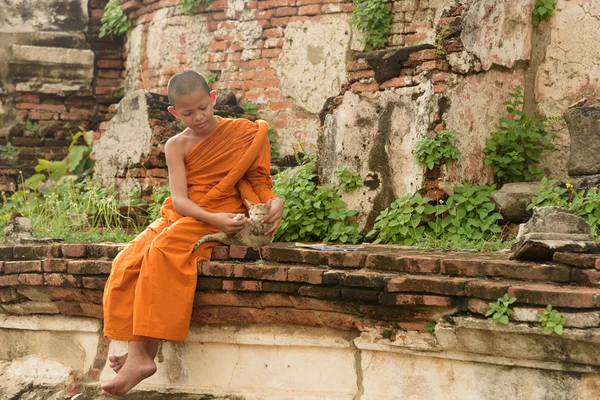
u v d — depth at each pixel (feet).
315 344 14.19
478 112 20.61
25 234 19.69
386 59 20.36
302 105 28.60
